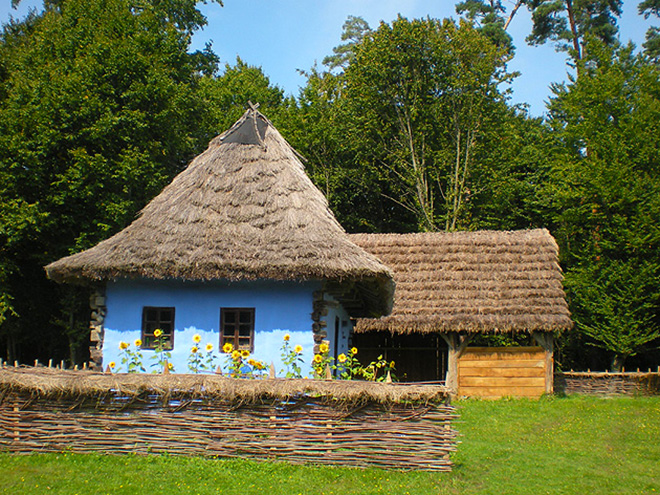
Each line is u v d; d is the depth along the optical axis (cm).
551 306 1792
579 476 997
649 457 1141
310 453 896
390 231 3356
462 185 2831
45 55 2103
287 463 892
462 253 1984
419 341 2123
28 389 933
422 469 889
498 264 1942
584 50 3197
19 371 972
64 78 1927
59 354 2184
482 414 1535
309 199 1284
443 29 2886
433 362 2095
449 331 1794
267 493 807
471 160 2903
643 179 2289
